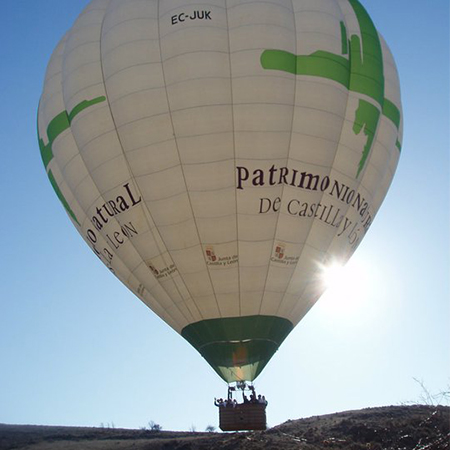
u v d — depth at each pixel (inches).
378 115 721.6
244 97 653.9
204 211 661.3
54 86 755.4
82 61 709.3
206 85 653.3
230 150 654.5
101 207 700.0
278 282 681.0
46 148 765.3
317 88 672.4
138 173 670.5
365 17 757.9
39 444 1320.1
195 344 703.7
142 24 688.4
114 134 679.1
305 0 710.5
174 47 666.2
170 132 658.2
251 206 660.7
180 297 689.0
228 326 683.4
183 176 659.4
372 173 724.7
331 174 683.4
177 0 694.5
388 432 1015.6
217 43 664.4
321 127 671.1
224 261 670.5
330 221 692.1
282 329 701.3
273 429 1180.5
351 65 711.7
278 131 657.6
